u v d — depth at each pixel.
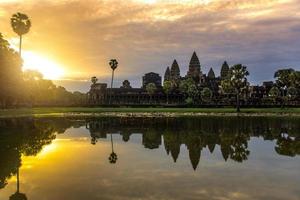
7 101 105.25
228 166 24.52
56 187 18.89
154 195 17.38
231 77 129.00
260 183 19.72
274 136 44.28
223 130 51.84
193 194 17.56
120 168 23.73
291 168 23.84
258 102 168.50
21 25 99.50
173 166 24.45
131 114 101.00
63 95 199.25
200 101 191.62
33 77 134.38
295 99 158.25
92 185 19.22
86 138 41.88
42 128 54.69
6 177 21.22
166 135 45.34
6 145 35.31
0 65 80.38
